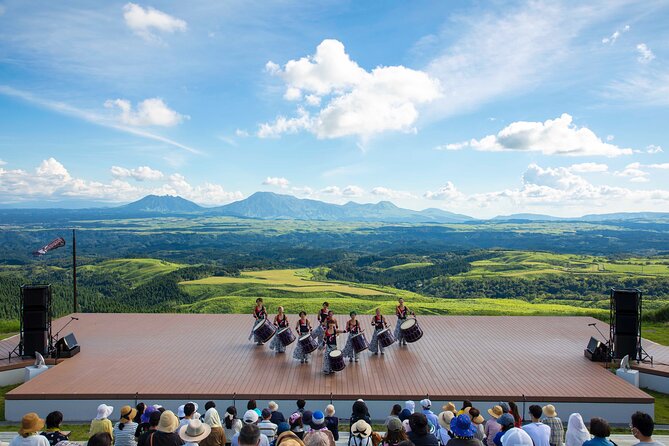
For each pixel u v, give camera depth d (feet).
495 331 71.46
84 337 66.59
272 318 81.61
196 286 316.60
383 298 213.66
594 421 23.88
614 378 50.37
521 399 45.42
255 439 19.94
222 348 61.52
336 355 51.06
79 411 45.68
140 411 36.19
